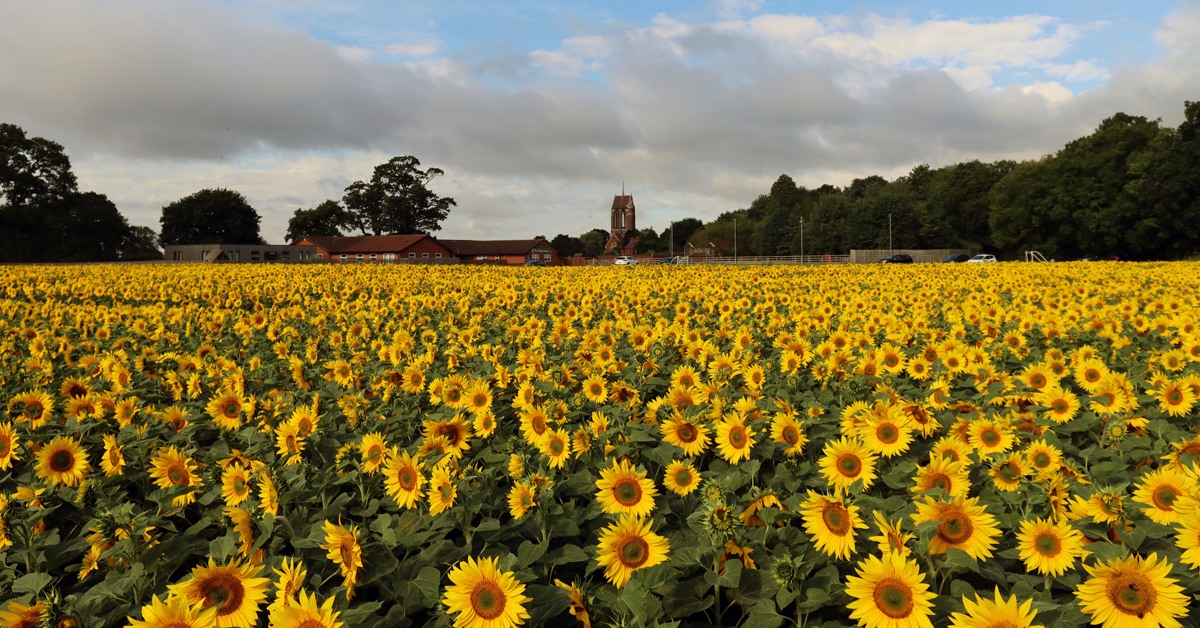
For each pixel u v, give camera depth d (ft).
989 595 12.85
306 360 35.94
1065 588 13.46
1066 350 34.99
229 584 11.50
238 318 53.01
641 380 28.71
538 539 15.48
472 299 71.97
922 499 14.65
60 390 28.25
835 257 357.41
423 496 15.89
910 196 429.79
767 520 14.10
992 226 324.80
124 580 13.48
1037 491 14.87
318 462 21.20
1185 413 22.80
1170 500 13.88
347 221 479.41
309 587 14.14
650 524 13.10
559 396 24.81
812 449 20.24
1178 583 12.41
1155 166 259.39
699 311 57.47
